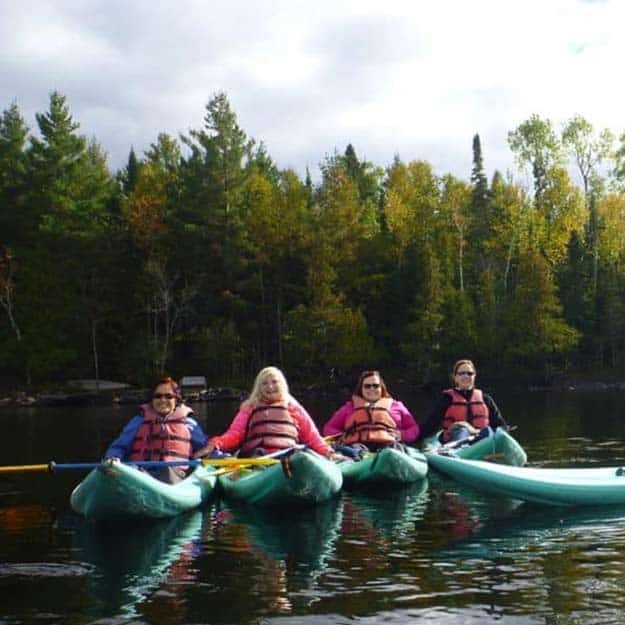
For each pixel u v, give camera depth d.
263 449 7.69
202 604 4.17
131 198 43.06
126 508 6.30
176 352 40.12
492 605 4.05
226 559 5.11
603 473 7.18
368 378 8.86
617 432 12.70
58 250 39.81
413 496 7.40
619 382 39.09
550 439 11.74
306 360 37.59
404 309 40.38
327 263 38.75
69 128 43.19
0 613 4.09
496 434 8.48
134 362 37.50
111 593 4.39
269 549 5.37
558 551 5.12
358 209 42.62
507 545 5.32
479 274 43.31
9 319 39.12
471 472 7.36
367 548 5.33
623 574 4.55
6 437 15.04
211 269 40.09
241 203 42.03
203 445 7.54
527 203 46.78
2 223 41.00
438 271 39.41
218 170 40.56
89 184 43.50
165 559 5.14
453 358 39.06
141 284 39.28
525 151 49.62
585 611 3.93
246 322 39.59
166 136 57.25
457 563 4.87
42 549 5.49
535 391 35.41
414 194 47.56
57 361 37.81
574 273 43.00
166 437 7.20
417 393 35.72
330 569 4.80
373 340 39.59
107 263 39.31
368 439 8.66
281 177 55.62
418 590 4.33
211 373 38.88
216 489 7.72
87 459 10.73
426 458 8.13
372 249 42.72
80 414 24.00
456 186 47.97
